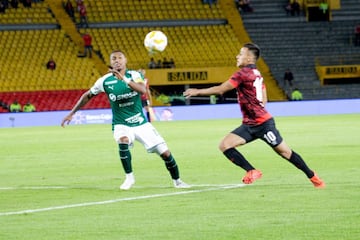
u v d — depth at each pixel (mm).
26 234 23375
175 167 33875
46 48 129625
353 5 145125
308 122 94312
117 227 24312
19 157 54625
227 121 105500
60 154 56594
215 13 141625
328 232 22625
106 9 137500
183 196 31188
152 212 27203
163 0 141500
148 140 33594
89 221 25578
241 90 31094
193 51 135125
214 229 23594
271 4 143625
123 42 133750
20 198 32031
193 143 64375
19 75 124750
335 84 137625
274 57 136750
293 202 28641
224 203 28875
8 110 120000
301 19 142250
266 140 31469
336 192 31141
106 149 60594
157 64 127312
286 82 131625
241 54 31266
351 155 49188
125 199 30750
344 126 83875
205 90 30453
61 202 30406
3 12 131750
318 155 49719
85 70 127938
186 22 139625
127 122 33750
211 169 42844
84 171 43781
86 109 114688
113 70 33250
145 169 43688
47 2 135750
